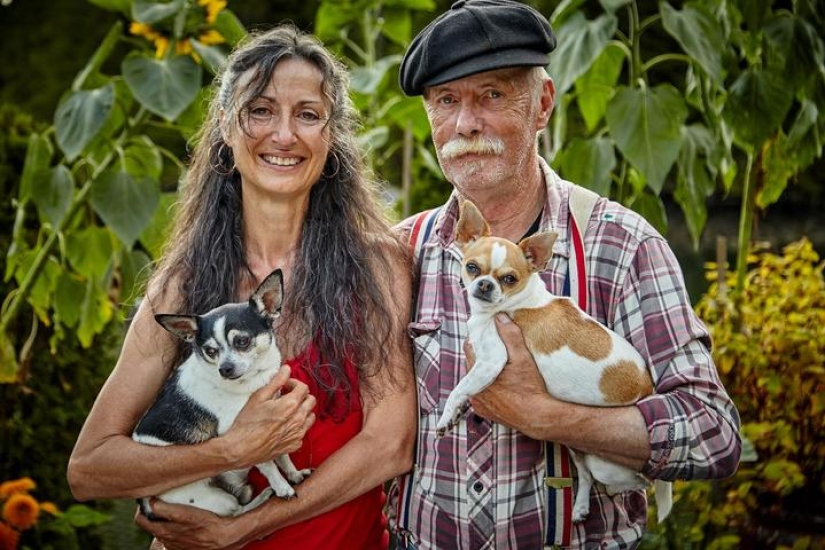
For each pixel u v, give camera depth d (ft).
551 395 7.82
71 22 43.19
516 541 7.89
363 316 8.36
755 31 12.97
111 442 7.97
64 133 12.98
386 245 8.84
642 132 11.91
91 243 14.03
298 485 7.91
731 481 12.91
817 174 31.12
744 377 13.35
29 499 12.50
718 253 14.73
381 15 18.86
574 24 12.43
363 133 16.38
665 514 8.41
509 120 8.20
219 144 8.89
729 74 13.25
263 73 8.19
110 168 13.28
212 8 13.34
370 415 8.16
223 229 8.78
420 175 16.89
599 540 8.02
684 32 12.16
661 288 7.95
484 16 8.17
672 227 32.37
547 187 8.57
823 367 13.34
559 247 8.23
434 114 8.50
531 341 7.79
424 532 8.14
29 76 42.63
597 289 8.14
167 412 7.93
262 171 8.34
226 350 7.75
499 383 7.73
